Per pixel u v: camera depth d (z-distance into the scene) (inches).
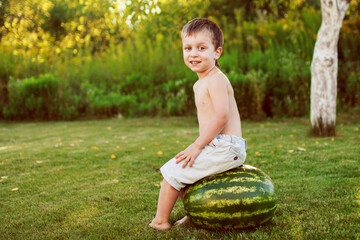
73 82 510.3
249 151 229.3
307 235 100.2
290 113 403.2
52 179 176.6
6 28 486.9
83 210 130.8
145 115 465.4
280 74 416.2
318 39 274.8
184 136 308.0
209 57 110.7
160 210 111.1
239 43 498.6
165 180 110.7
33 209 134.0
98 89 498.9
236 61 465.7
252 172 108.7
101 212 128.6
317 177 162.9
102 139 302.7
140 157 223.0
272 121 392.2
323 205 125.8
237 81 399.5
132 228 112.5
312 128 282.0
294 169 180.5
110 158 223.1
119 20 296.4
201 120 114.5
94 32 492.7
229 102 112.5
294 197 136.3
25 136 325.4
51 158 224.8
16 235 110.0
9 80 484.1
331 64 269.1
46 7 475.2
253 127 349.7
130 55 543.8
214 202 102.2
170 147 255.0
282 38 488.4
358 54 434.9
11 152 245.9
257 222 104.3
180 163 109.3
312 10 491.2
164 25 371.6
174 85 469.4
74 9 461.7
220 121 106.2
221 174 107.3
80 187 161.9
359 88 399.9
